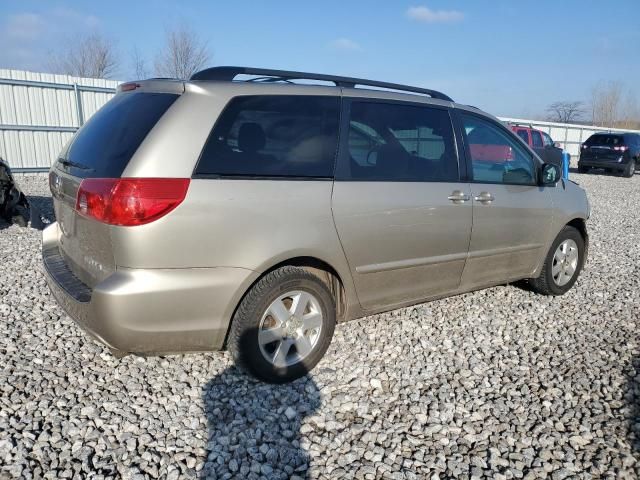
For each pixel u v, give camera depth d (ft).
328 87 11.33
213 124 9.55
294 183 10.27
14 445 8.47
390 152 11.93
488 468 8.55
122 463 8.25
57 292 10.29
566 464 8.67
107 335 9.00
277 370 10.52
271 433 9.18
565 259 16.79
